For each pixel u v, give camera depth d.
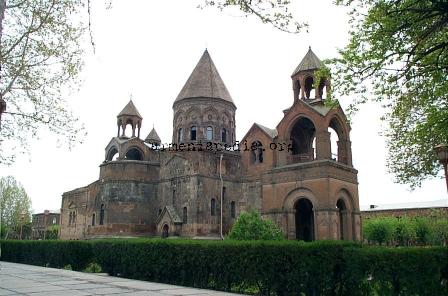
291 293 13.34
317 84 17.03
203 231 35.88
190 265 16.62
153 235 39.97
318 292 12.73
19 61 18.94
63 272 20.84
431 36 14.66
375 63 15.01
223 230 37.06
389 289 11.06
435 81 14.79
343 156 33.62
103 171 41.72
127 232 39.16
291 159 34.22
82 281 16.55
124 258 19.75
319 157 31.47
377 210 77.56
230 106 44.69
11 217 80.31
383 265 11.20
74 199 51.94
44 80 19.95
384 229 56.59
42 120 20.44
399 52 14.56
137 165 40.94
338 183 31.31
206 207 36.59
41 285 14.80
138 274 18.80
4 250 31.66
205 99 42.91
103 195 40.62
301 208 36.06
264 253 14.22
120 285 15.48
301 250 13.24
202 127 42.19
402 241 57.66
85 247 23.11
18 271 21.02
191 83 44.16
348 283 12.16
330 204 29.91
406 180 23.48
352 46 15.16
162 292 13.70
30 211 93.81
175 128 43.72
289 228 31.86
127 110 48.16
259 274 14.23
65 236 52.12
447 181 14.58
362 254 11.79
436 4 13.23
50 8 18.61
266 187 34.00
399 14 13.96
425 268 10.34
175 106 44.31
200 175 37.03
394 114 18.28
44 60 19.61
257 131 38.34
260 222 24.92
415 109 19.48
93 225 41.50
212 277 15.80
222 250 15.59
